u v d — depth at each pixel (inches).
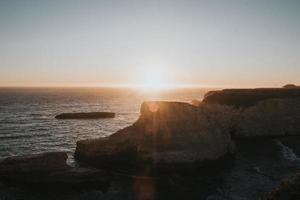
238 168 1550.2
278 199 510.0
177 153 1529.3
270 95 2581.2
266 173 1455.5
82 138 2506.2
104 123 3560.5
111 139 1643.7
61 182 1270.9
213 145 1628.9
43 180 1275.8
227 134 1782.7
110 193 1227.2
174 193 1235.9
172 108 1708.9
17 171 1306.6
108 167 1556.3
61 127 3120.1
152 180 1396.4
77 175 1289.4
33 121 3558.1
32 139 2391.7
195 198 1181.7
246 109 2373.3
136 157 1542.8
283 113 2405.3
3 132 2719.0
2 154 1865.2
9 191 1208.2
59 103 6702.8
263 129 2322.8
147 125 1674.5
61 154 1385.3
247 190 1247.5
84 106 6102.4
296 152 1865.2
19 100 7278.5
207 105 2439.7
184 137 1616.6
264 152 1876.2
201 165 1549.0
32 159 1330.0
